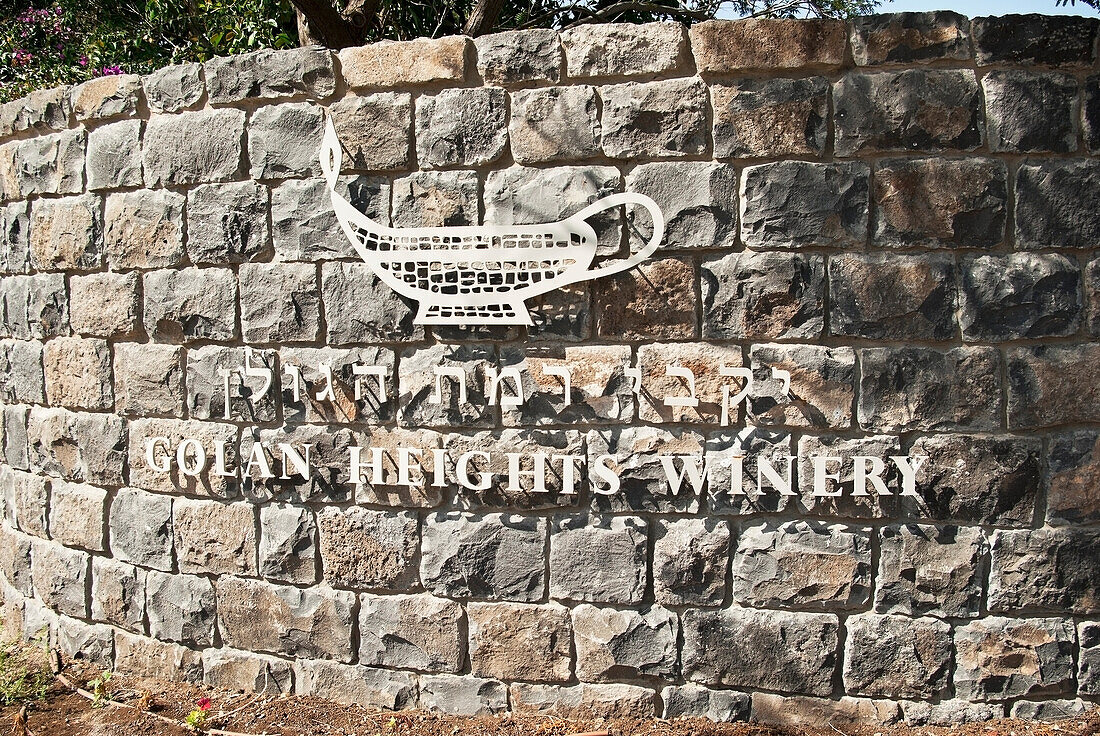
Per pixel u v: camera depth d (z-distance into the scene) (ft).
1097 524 11.99
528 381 12.85
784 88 11.96
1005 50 11.64
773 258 12.13
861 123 11.88
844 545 12.25
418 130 12.97
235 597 14.28
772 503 12.37
